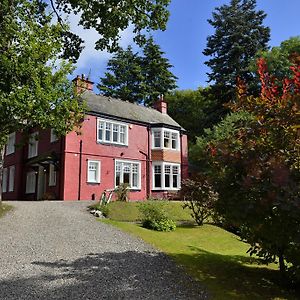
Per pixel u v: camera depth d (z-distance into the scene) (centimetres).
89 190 2362
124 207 1719
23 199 2780
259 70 720
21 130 1431
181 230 1376
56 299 547
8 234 1059
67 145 2303
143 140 2794
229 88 3822
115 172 2542
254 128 654
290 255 664
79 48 1495
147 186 2744
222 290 643
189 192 1496
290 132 621
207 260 874
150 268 757
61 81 1331
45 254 841
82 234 1095
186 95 5034
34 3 1295
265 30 4031
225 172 688
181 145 3030
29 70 1214
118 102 2884
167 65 4969
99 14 1399
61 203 1895
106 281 651
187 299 577
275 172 546
